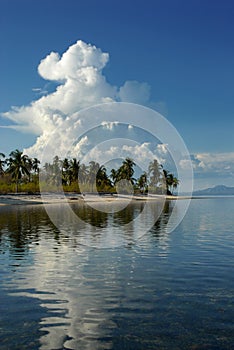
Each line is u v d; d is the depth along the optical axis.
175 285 11.20
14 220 34.16
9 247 18.23
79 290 10.66
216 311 8.89
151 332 7.71
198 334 7.59
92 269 13.37
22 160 80.94
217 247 18.39
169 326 8.02
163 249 17.77
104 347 7.06
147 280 11.81
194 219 36.38
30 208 53.81
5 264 14.20
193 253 16.67
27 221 33.03
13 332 7.75
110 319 8.44
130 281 11.69
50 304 9.46
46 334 7.64
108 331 7.79
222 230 26.17
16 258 15.41
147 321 8.30
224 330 7.77
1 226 28.67
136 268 13.55
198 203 80.00
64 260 15.02
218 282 11.54
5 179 87.81
